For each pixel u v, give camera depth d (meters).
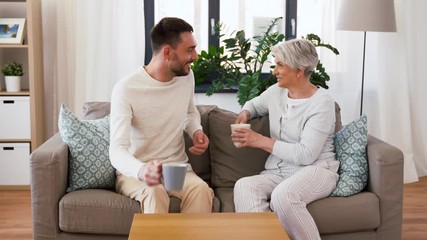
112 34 4.24
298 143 2.56
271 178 2.62
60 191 2.50
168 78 2.56
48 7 4.33
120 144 2.34
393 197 2.54
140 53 4.30
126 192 2.51
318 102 2.58
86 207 2.44
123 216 2.44
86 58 4.24
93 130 2.66
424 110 4.64
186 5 4.48
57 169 2.44
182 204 2.44
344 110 4.43
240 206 2.49
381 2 3.70
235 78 3.86
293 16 4.52
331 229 2.48
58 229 2.48
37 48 4.15
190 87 2.67
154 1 4.45
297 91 2.66
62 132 2.63
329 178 2.54
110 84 4.29
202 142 2.61
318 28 4.55
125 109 2.44
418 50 4.59
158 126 2.54
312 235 2.36
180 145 2.65
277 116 2.71
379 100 4.43
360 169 2.60
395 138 4.52
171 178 1.87
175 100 2.58
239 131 2.57
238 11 4.52
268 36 3.72
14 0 4.18
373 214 2.50
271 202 2.46
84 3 4.18
